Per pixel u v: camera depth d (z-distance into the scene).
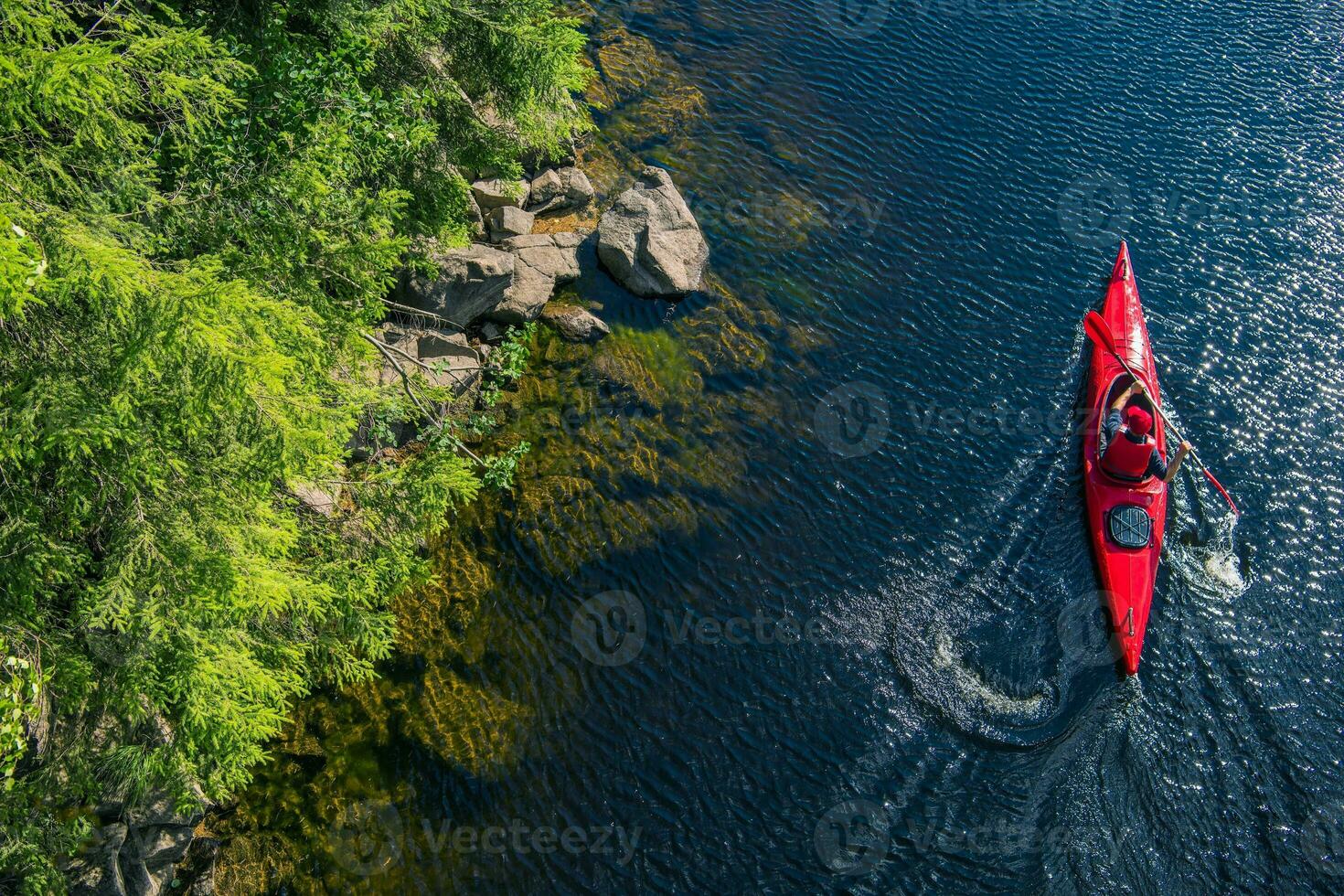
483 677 10.46
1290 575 11.90
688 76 16.70
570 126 13.41
